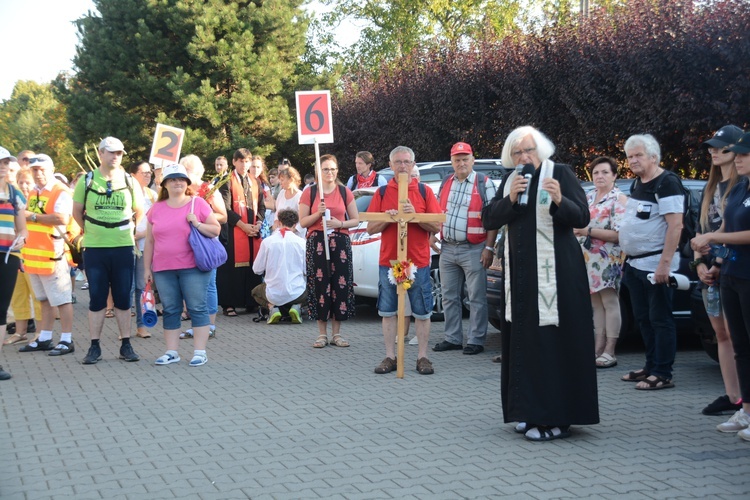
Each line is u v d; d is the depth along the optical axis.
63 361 9.00
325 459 5.44
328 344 9.86
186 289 8.67
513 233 5.88
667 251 6.93
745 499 4.58
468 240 8.99
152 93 32.81
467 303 9.59
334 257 9.52
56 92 35.69
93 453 5.68
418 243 8.07
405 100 22.02
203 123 33.09
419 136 21.14
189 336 10.51
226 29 33.53
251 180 12.61
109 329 11.35
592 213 8.17
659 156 7.17
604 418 6.38
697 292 7.71
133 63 33.66
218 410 6.79
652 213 7.15
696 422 6.23
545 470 5.14
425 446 5.71
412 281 7.87
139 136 33.25
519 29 18.47
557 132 15.67
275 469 5.25
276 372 8.27
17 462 5.51
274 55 33.81
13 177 9.49
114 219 8.75
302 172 36.50
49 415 6.72
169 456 5.58
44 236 9.28
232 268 12.40
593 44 14.38
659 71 12.72
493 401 6.99
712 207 6.24
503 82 17.30
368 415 6.56
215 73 33.16
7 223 8.12
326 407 6.84
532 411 5.74
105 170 8.75
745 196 5.61
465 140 19.16
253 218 12.52
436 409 6.73
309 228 9.62
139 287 10.52
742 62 11.97
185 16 33.09
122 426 6.35
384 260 8.17
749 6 11.91
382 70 26.47
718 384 7.46
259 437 5.99
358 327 11.16
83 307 13.97
